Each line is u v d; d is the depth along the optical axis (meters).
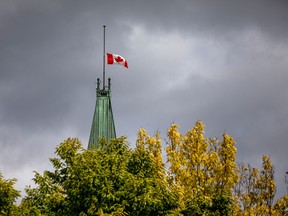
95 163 53.44
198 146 70.12
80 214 51.34
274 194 77.38
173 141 70.69
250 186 77.69
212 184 69.00
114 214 49.78
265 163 78.56
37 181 55.66
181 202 60.66
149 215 52.91
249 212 73.94
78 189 52.31
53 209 54.06
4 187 51.59
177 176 68.44
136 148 57.56
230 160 70.69
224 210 61.81
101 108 125.44
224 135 71.81
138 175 54.38
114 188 52.78
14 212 51.41
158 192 53.34
